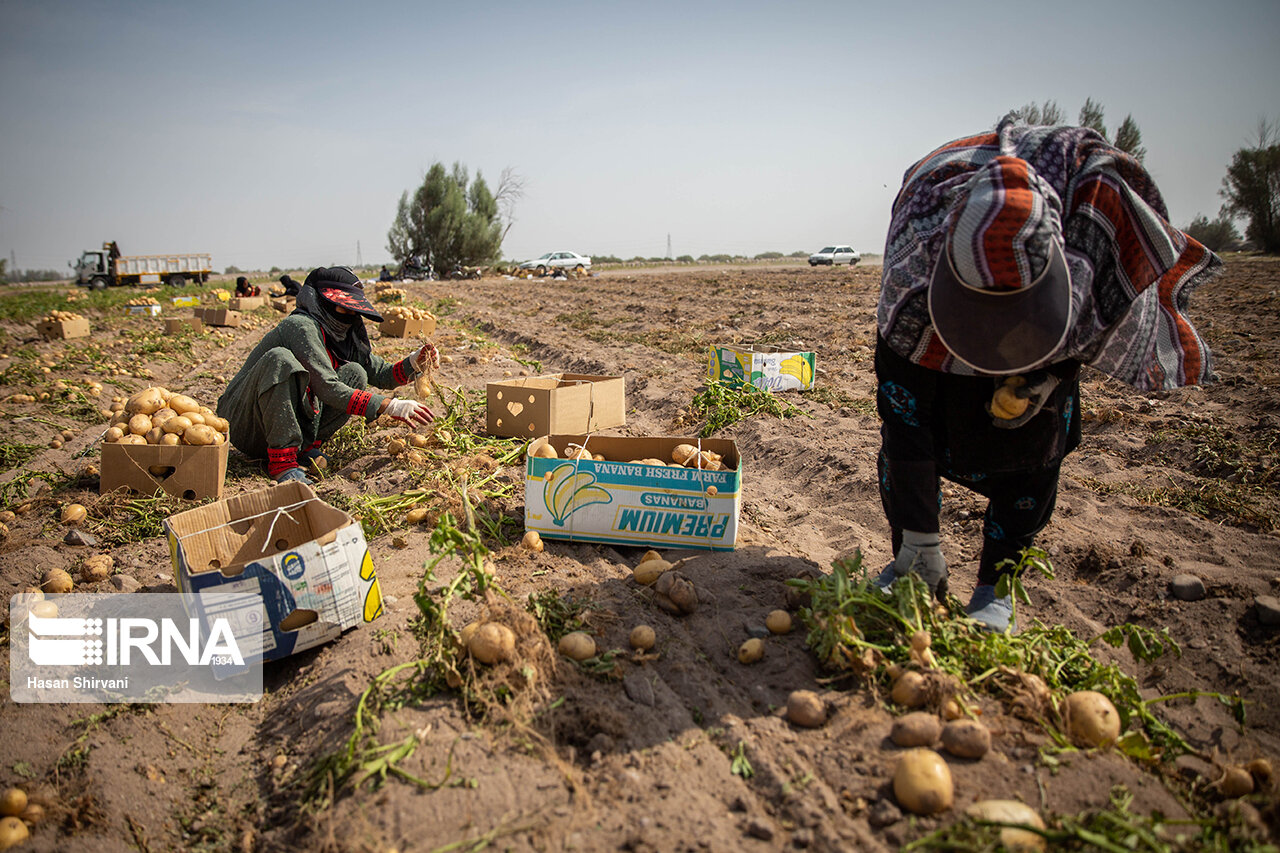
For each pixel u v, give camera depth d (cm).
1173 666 313
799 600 322
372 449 607
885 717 256
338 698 286
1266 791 231
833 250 4444
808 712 258
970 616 314
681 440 455
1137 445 577
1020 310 234
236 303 2086
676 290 2412
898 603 282
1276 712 277
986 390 275
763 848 211
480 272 5050
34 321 2000
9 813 249
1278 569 365
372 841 219
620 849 212
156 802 262
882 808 218
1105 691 266
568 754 250
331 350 584
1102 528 435
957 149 277
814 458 578
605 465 397
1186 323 290
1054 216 236
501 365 1059
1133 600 358
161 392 546
